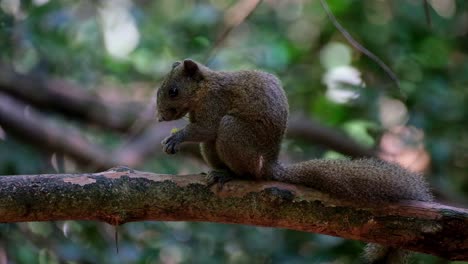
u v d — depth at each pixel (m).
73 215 7.06
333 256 11.65
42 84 15.38
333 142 15.57
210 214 7.27
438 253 7.20
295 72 15.99
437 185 13.95
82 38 16.45
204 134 8.34
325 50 16.20
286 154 15.73
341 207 7.24
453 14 16.39
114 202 7.07
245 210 7.28
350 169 7.36
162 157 15.12
